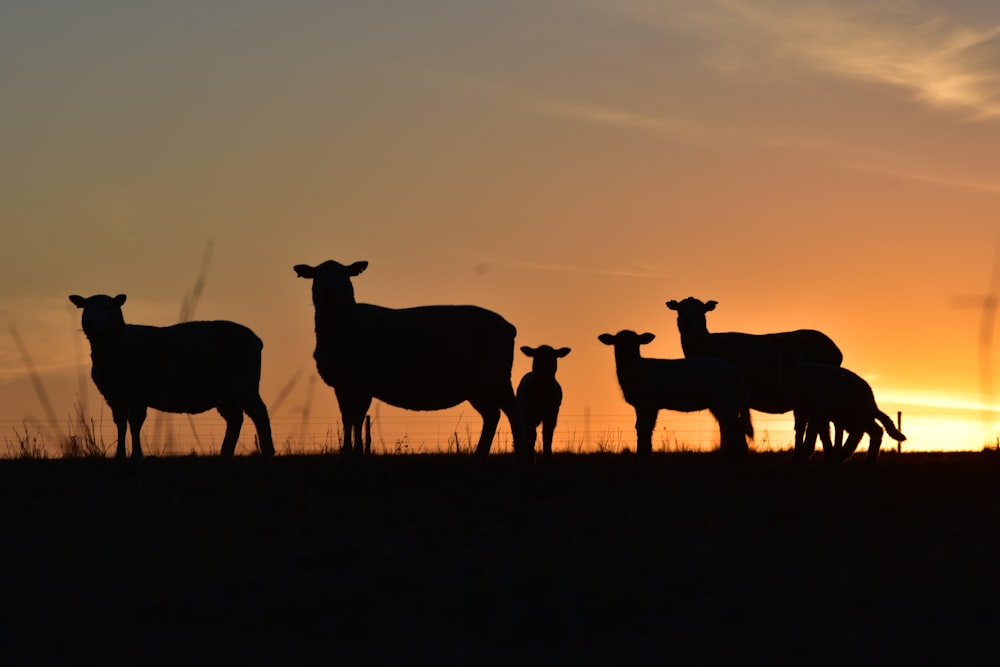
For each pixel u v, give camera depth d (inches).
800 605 386.6
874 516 579.5
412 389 894.4
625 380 933.8
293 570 453.7
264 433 967.6
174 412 948.0
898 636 349.1
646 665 324.5
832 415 912.9
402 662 329.4
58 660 337.7
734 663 324.8
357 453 893.2
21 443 876.0
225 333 949.2
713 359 932.6
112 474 735.1
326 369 887.7
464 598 401.4
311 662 330.6
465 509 608.7
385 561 467.5
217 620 378.6
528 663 328.2
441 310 906.1
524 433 919.7
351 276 906.1
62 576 444.5
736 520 565.6
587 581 422.6
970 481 729.0
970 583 416.5
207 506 614.5
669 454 1032.8
